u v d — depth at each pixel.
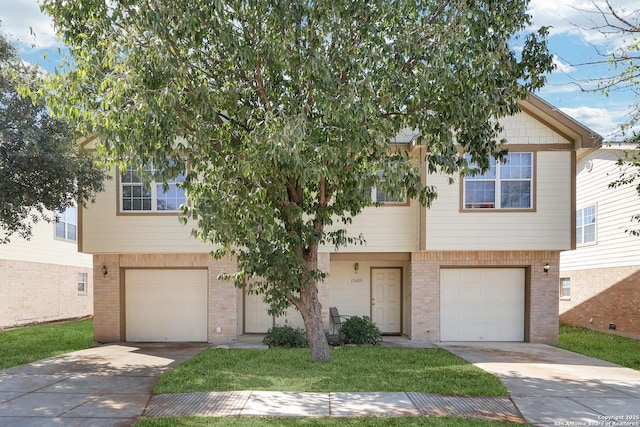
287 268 9.95
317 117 9.69
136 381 9.59
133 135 8.62
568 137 14.72
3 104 11.62
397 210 15.27
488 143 10.05
